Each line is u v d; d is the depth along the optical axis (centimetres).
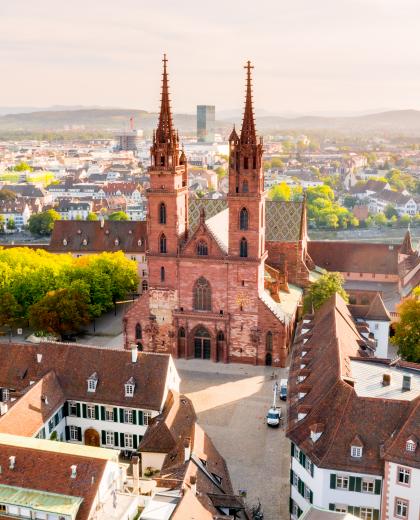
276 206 16612
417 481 7006
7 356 10350
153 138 12938
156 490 7225
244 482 9019
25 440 7831
